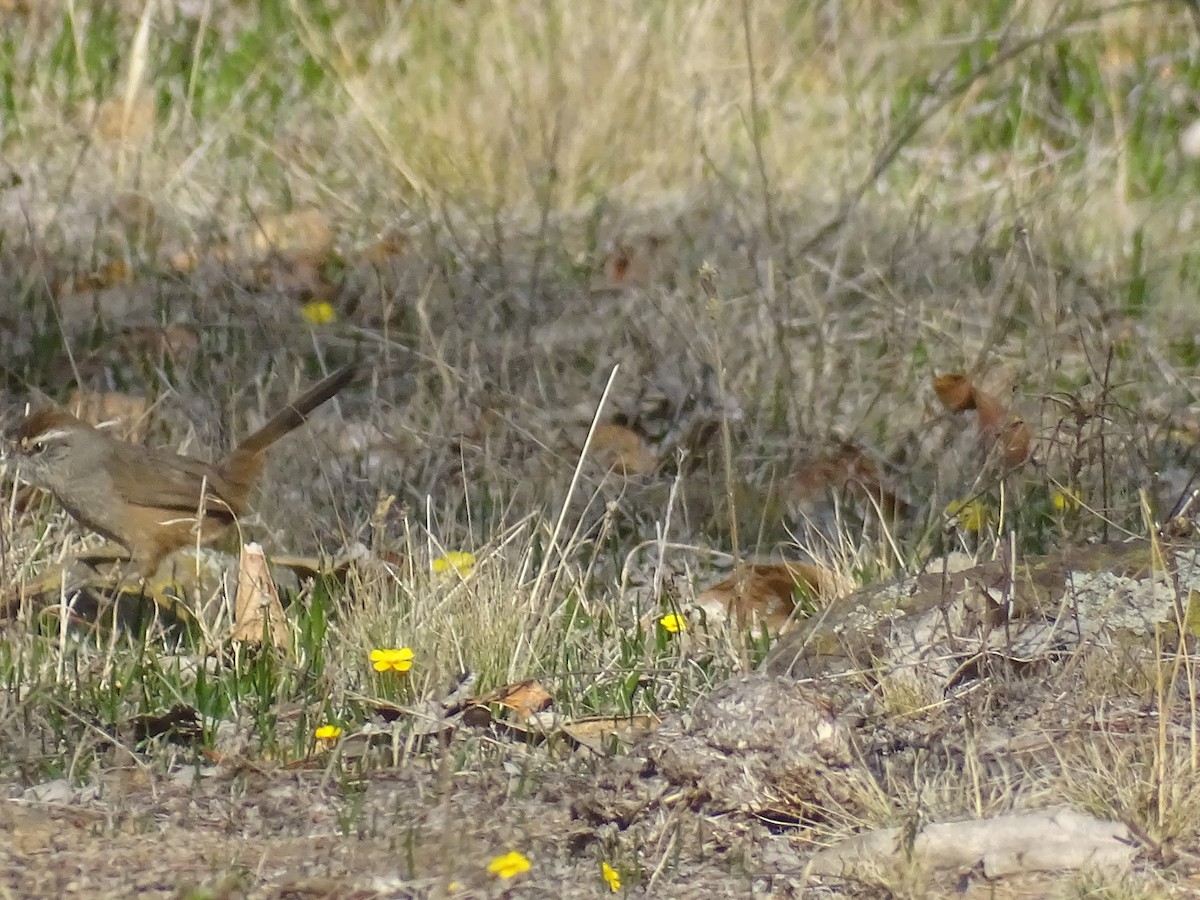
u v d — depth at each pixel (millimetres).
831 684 7191
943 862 6031
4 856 6109
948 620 7395
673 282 13047
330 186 14766
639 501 10102
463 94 15266
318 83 16797
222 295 12891
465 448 10383
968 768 6473
